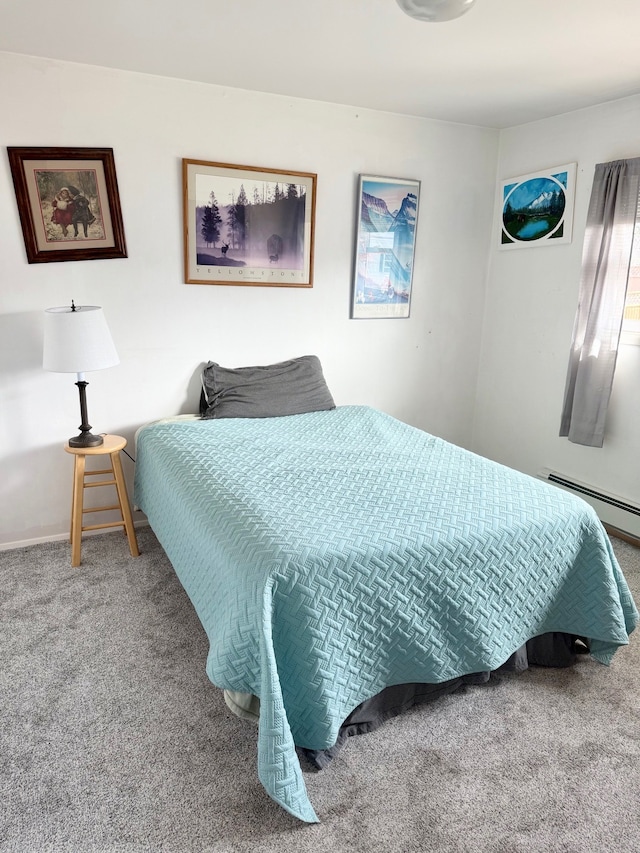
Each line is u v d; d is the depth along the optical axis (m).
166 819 1.44
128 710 1.80
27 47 2.36
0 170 2.51
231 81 2.77
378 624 1.64
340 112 3.13
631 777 1.59
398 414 3.79
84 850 1.36
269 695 1.41
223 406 3.00
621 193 2.82
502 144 3.61
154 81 2.69
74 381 2.84
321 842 1.39
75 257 2.71
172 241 2.90
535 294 3.49
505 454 3.85
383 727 1.76
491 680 1.98
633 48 2.28
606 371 2.98
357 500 1.96
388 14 2.00
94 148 2.63
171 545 2.24
